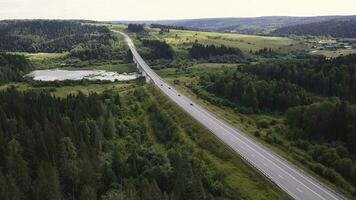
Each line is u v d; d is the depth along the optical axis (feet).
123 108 588.91
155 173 351.46
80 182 337.52
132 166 367.66
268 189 334.65
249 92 650.02
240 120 569.23
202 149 440.86
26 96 500.33
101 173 347.36
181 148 442.50
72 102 523.70
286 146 468.34
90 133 436.35
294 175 360.48
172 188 337.52
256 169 369.09
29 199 305.73
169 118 542.57
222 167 386.73
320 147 447.83
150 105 617.21
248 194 334.24
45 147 355.97
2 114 397.60
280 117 600.39
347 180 389.60
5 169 326.85
